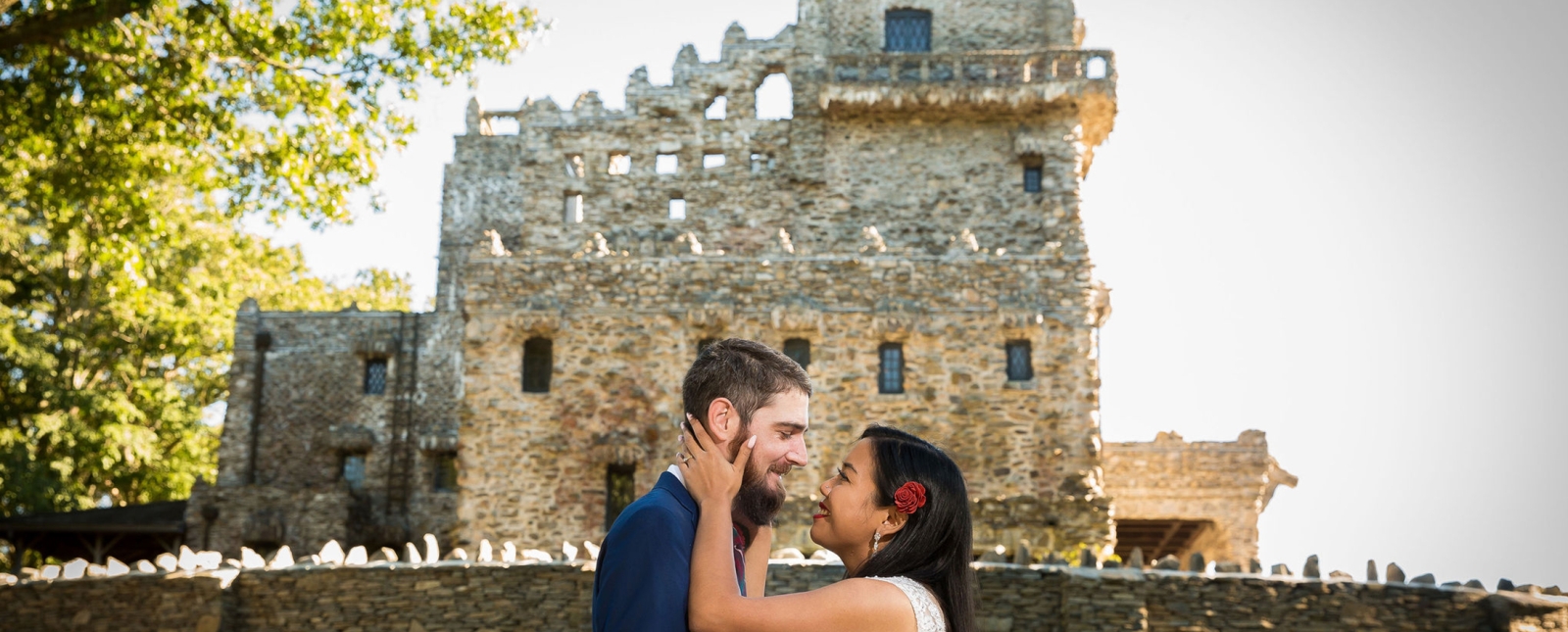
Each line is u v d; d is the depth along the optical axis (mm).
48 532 37781
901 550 4691
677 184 35312
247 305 41969
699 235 34938
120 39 21281
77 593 18062
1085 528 27047
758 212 34906
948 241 33844
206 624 17344
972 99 33469
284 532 37875
